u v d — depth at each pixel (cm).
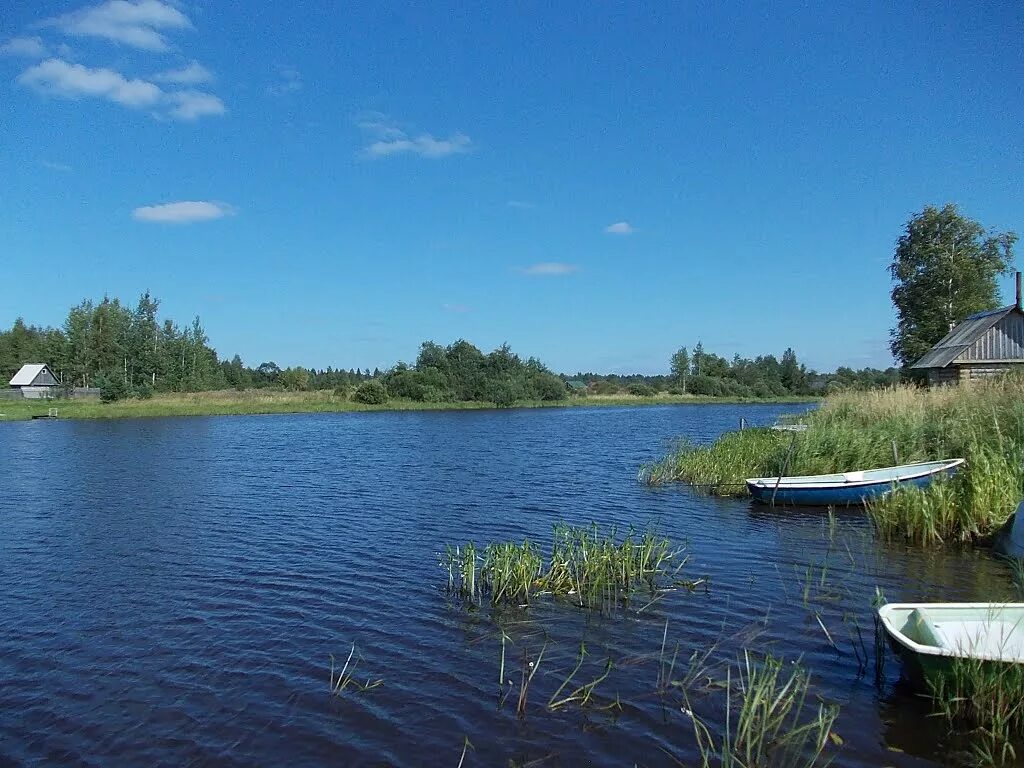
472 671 973
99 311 10769
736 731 802
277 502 2311
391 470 3117
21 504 2289
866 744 762
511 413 8206
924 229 5616
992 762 719
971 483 1636
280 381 12194
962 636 872
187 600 1298
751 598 1245
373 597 1302
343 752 775
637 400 10844
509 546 1369
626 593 1286
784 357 12888
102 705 893
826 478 2166
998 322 3678
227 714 864
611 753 764
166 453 3844
